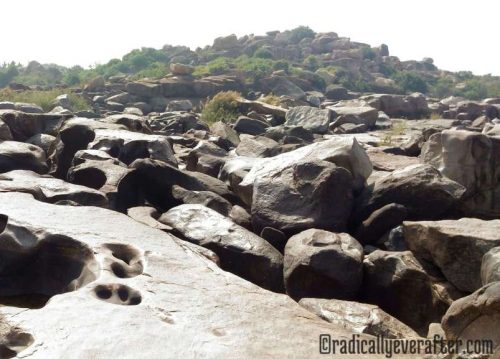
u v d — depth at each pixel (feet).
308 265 17.11
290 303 13.76
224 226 19.98
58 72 216.74
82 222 17.71
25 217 17.44
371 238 21.30
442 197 21.94
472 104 103.09
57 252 16.30
